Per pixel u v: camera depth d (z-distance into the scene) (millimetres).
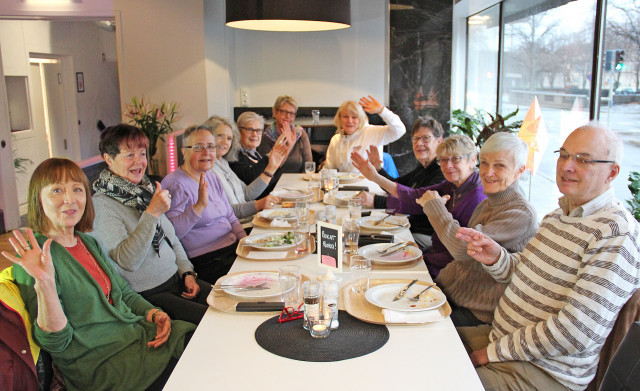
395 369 1461
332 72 7379
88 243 2055
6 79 7234
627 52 3709
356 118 4875
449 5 6824
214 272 3041
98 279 2018
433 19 6863
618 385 1437
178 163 5012
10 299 1695
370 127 4969
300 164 5168
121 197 2385
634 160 3609
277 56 7336
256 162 4527
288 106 5094
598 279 1618
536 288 1813
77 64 8633
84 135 8891
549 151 5172
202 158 3020
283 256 2404
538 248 1850
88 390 1888
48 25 7777
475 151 2828
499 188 2227
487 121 6902
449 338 1640
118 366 1911
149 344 1979
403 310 1793
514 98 6137
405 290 1967
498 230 2158
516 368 1738
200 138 3006
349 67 7363
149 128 5734
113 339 1938
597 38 4152
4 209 5777
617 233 1638
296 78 7391
